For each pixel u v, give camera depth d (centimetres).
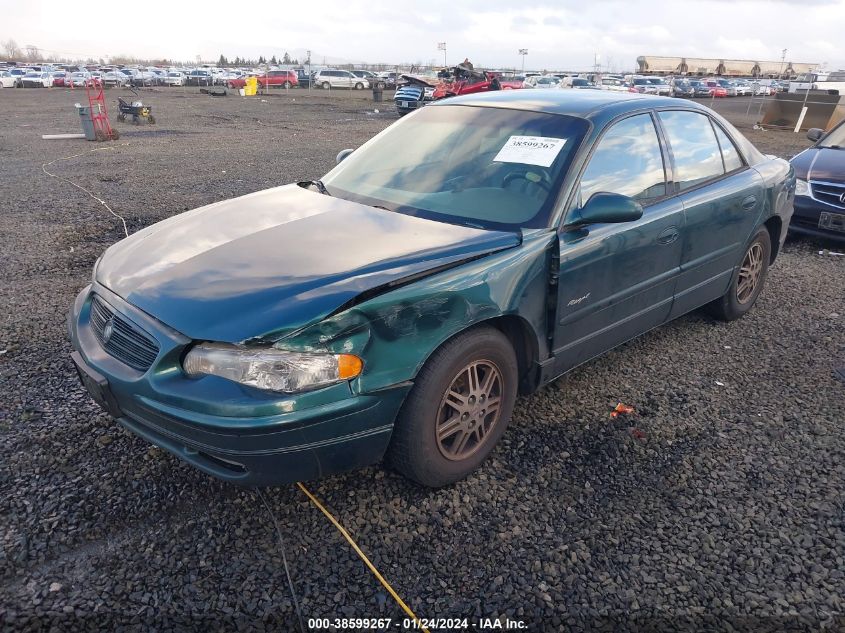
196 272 273
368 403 250
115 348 271
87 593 234
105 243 664
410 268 266
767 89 5012
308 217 325
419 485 297
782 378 410
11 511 272
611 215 309
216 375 239
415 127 404
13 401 357
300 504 283
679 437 342
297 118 2244
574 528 274
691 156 410
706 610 236
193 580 242
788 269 643
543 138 345
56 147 1411
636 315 376
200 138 1599
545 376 327
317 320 238
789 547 267
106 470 301
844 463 323
